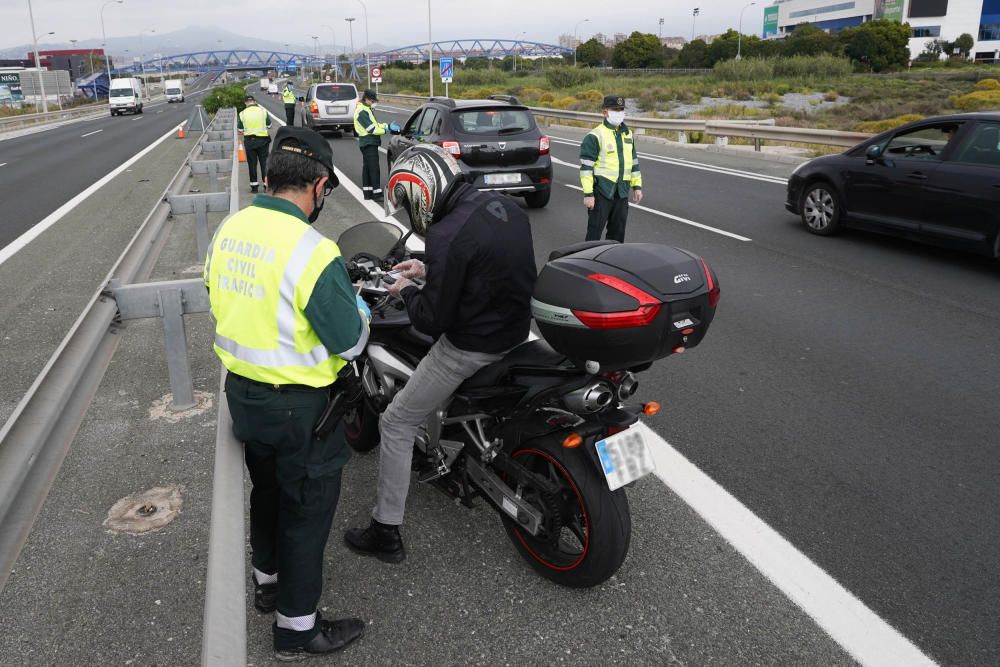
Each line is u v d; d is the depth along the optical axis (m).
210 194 7.55
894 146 8.72
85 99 86.25
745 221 10.73
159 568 3.14
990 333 6.06
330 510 2.61
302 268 2.33
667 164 17.22
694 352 5.74
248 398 2.45
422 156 2.79
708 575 3.14
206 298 4.42
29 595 2.97
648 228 10.27
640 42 107.25
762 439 4.34
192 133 28.44
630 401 4.86
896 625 2.85
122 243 9.66
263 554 2.86
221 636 1.70
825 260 8.48
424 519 3.59
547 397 2.85
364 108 12.22
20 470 2.53
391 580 3.13
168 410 4.59
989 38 131.00
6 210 12.62
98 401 4.72
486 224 2.68
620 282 2.60
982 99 31.27
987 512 3.60
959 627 2.84
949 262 8.31
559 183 14.67
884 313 6.60
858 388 5.04
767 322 6.40
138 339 5.85
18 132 38.66
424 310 2.76
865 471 3.98
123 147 24.97
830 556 3.26
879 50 85.25
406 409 3.07
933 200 8.16
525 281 2.79
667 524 3.50
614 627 2.85
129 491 3.72
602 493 2.84
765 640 2.77
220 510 2.09
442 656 2.70
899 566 3.20
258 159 13.47
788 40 94.75
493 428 3.16
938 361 5.49
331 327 2.36
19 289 7.56
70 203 13.20
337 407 2.53
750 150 18.55
